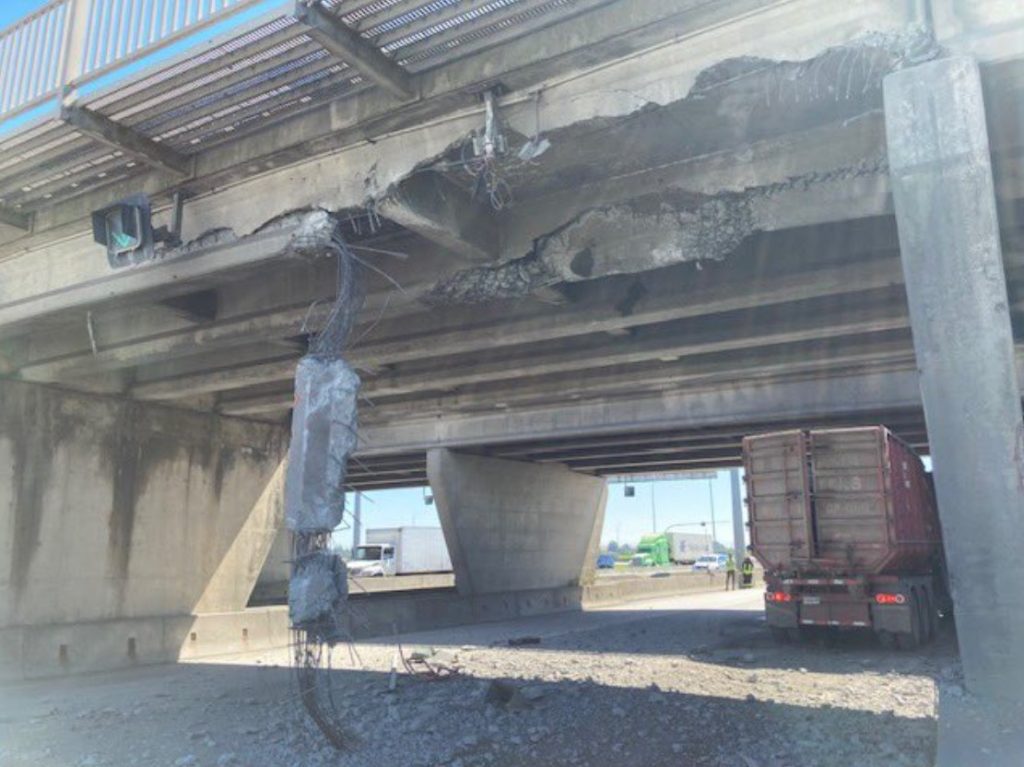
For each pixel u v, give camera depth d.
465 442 24.98
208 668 15.09
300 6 6.84
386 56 7.58
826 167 7.72
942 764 4.84
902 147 5.89
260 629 17.92
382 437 26.62
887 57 6.26
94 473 15.16
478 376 15.11
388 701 10.38
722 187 8.23
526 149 7.57
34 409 14.39
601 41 7.03
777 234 10.22
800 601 16.03
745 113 7.49
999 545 5.37
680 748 7.96
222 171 9.25
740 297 10.38
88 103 8.39
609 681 11.87
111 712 10.55
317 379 8.00
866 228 9.72
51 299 11.27
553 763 7.62
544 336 11.83
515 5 6.93
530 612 27.75
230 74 7.94
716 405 20.27
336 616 7.86
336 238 8.80
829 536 15.71
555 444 25.17
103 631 14.89
